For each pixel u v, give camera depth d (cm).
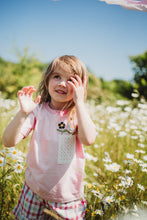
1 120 299
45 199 124
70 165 127
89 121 124
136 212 146
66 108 136
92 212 145
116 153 236
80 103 125
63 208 124
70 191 126
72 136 131
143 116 303
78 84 128
